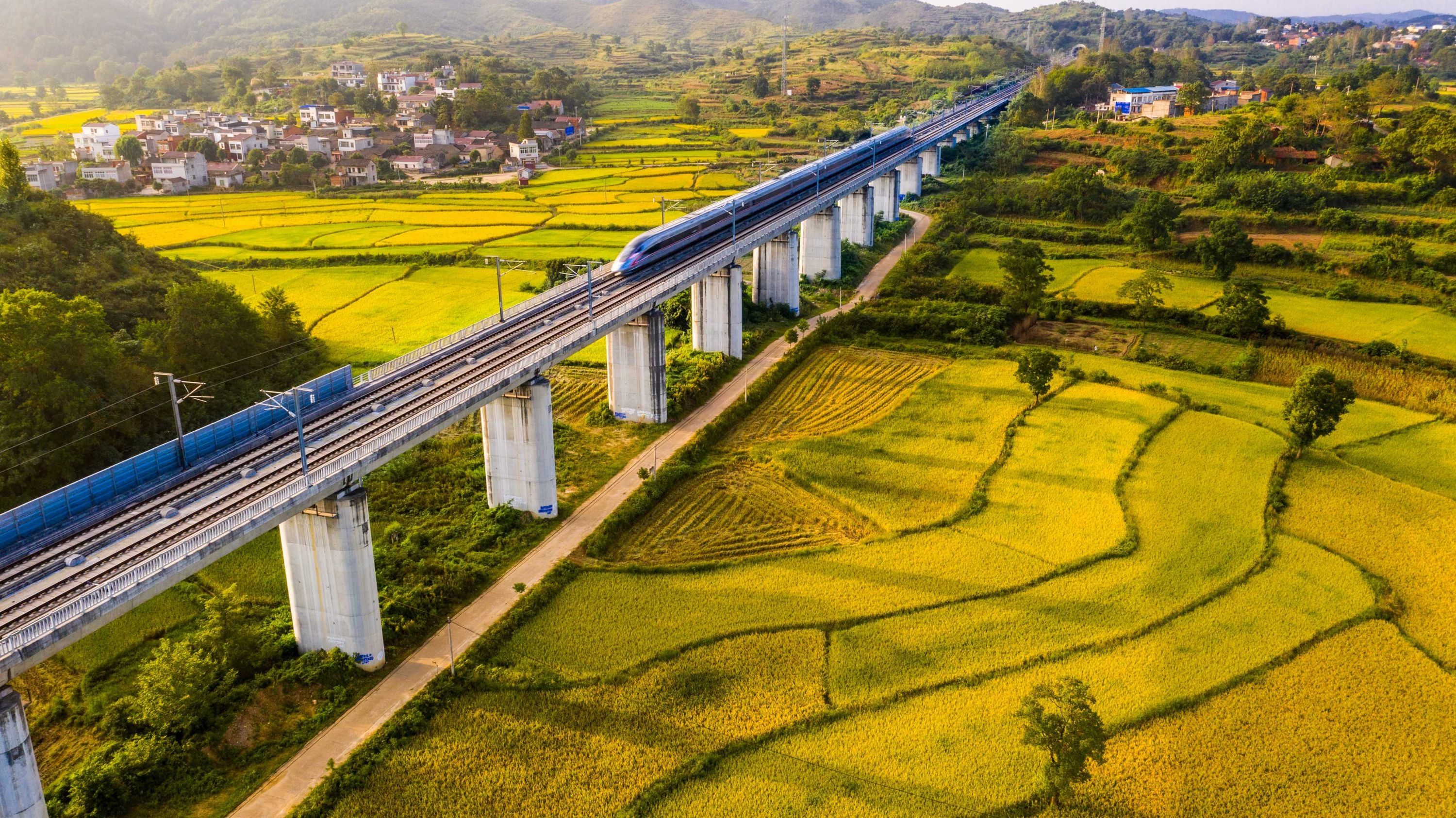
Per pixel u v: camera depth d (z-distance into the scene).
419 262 164.62
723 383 115.12
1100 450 95.56
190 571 53.38
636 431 102.00
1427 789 53.91
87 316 89.56
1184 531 80.50
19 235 118.12
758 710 60.34
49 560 56.03
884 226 187.25
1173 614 69.44
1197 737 57.72
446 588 71.62
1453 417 104.75
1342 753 56.50
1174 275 155.00
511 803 53.16
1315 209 177.88
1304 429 92.75
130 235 139.38
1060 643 66.38
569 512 85.06
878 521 83.00
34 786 48.12
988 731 58.44
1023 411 105.31
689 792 54.03
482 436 94.56
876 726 58.94
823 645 66.50
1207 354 124.06
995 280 152.88
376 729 59.00
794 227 145.88
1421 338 125.94
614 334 101.69
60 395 85.44
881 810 52.59
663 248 118.56
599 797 53.56
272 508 56.84
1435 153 182.00
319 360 119.19
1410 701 60.97
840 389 114.00
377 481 89.69
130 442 92.94
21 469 82.75
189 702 56.53
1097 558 76.38
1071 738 52.25
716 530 83.00
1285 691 61.78
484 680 62.66
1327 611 70.12
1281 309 138.88
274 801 53.38
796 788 54.22
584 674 63.59
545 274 155.75
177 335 104.75
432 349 89.12
